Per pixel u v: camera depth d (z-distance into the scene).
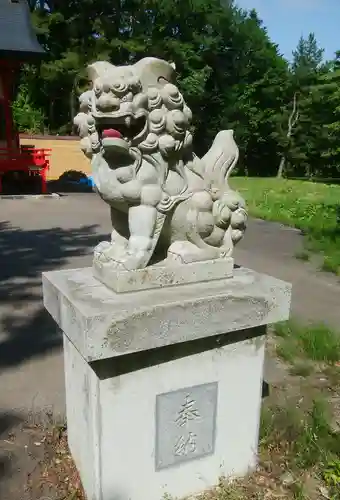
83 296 1.92
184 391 2.03
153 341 1.83
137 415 1.95
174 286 2.04
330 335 3.82
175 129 1.89
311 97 26.80
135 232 1.98
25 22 13.65
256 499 2.14
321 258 6.61
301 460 2.34
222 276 2.16
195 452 2.14
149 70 1.81
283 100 29.55
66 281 2.14
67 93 22.50
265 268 6.12
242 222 2.17
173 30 23.55
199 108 25.84
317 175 30.27
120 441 1.95
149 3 21.62
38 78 21.81
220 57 25.70
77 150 16.59
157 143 1.88
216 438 2.18
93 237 7.96
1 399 2.98
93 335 1.71
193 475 2.17
